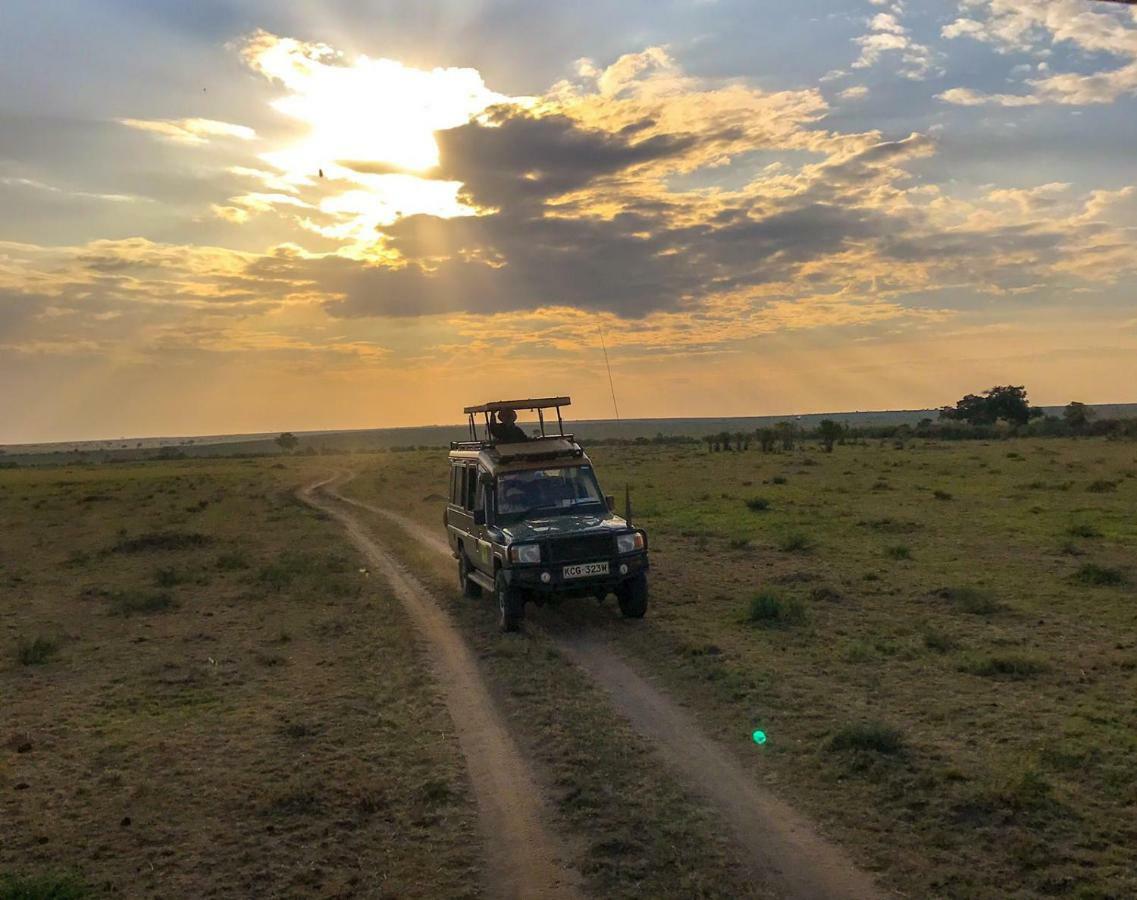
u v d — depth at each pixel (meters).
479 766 7.22
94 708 9.36
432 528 26.33
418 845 5.85
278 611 14.38
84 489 48.56
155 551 22.58
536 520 12.86
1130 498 25.64
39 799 6.90
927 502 26.19
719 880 5.20
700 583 14.91
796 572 15.35
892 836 5.64
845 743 7.15
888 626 11.38
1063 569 15.03
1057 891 4.91
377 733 8.15
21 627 13.89
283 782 7.01
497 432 15.27
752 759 7.05
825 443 58.22
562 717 8.31
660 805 6.27
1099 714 7.73
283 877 5.49
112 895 5.34
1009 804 5.94
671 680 9.41
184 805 6.67
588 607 13.50
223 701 9.44
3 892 5.23
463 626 12.71
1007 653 9.73
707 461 51.94
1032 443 64.50
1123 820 5.72
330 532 25.73
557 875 5.36
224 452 163.12
